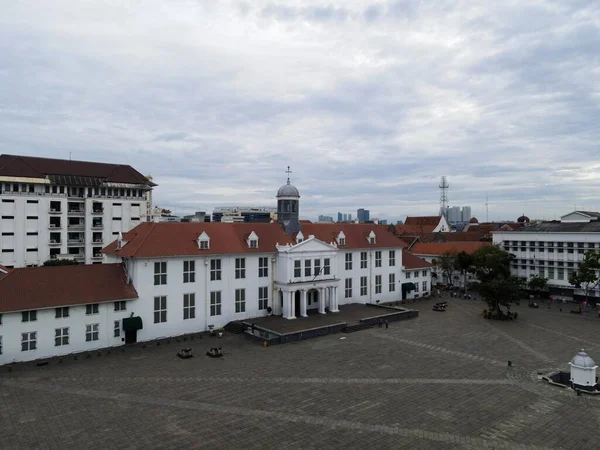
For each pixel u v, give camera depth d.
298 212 76.69
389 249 85.81
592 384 38.16
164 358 47.75
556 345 53.06
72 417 32.47
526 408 34.34
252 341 55.50
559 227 92.25
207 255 60.59
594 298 82.81
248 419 32.31
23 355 46.16
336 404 35.09
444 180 183.88
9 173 92.19
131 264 55.59
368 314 69.19
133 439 29.17
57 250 98.06
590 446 28.36
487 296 69.75
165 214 172.00
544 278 86.00
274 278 68.56
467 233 130.50
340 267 77.75
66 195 98.94
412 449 28.03
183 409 34.00
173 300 57.69
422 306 81.25
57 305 47.81
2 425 31.12
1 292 46.12
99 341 51.41
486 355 48.81
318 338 56.88
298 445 28.52
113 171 107.69
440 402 35.50
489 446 28.41
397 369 43.84
